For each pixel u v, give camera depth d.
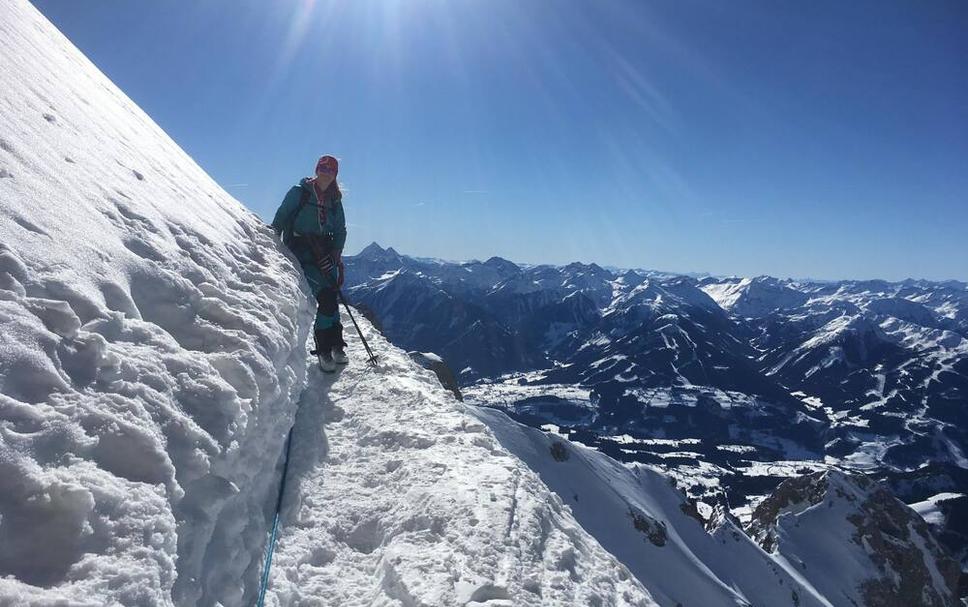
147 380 3.04
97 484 2.27
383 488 4.88
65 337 2.72
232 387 3.65
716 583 61.59
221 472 3.16
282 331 5.55
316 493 4.65
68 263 3.19
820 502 86.81
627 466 80.69
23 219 3.18
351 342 9.21
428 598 3.35
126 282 3.71
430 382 7.91
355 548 4.21
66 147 4.73
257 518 3.79
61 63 8.05
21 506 2.04
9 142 3.84
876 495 88.56
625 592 4.35
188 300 4.39
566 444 75.69
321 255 7.69
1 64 5.23
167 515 2.45
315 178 7.91
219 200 8.77
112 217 4.32
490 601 3.44
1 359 2.32
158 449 2.62
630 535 63.09
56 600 1.86
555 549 4.34
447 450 5.51
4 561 1.91
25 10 9.68
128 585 2.09
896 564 78.62
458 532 4.10
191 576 2.62
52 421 2.32
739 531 75.69
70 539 2.08
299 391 6.19
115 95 10.45
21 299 2.66
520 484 5.14
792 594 67.75
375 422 6.10
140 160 6.62
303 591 3.58
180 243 5.22
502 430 71.88
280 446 4.75
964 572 86.44
